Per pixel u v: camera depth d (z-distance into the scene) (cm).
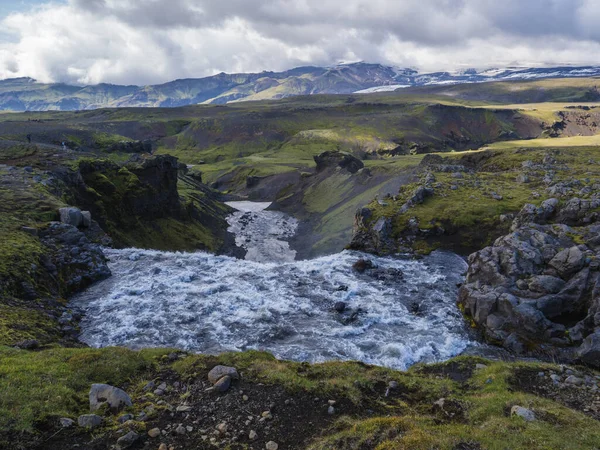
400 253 5881
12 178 6806
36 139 17275
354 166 17225
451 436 1395
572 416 1666
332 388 1902
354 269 5156
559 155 10800
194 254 5481
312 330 3556
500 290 3734
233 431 1547
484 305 3688
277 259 10862
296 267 5172
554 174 8375
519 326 3412
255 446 1468
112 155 16450
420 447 1302
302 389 1867
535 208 5681
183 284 4378
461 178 8631
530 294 3588
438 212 6512
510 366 2342
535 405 1766
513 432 1480
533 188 7488
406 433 1434
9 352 2070
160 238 10300
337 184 16162
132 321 3503
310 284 4625
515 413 1670
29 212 5166
